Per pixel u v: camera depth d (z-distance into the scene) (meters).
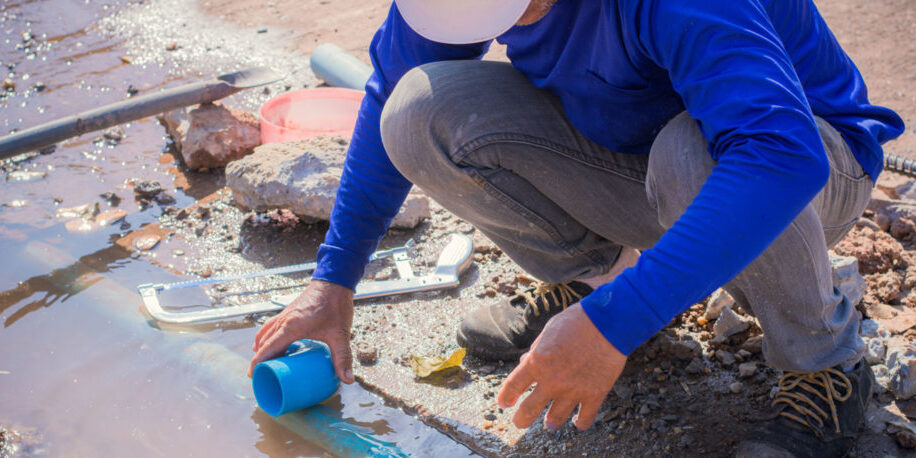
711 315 2.33
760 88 1.39
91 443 2.07
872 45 3.96
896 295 2.40
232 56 4.38
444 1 1.61
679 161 1.66
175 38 4.63
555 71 1.82
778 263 1.63
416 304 2.55
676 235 1.41
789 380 1.87
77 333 2.48
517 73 1.99
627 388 2.13
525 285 2.61
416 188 2.98
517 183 1.97
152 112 3.26
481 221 2.10
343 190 2.10
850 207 1.83
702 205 1.40
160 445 2.06
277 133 3.22
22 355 2.39
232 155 3.35
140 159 3.46
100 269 2.77
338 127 3.53
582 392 1.51
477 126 1.88
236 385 2.27
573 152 1.93
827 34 1.83
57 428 2.12
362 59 4.16
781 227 1.39
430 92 1.91
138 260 2.82
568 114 1.92
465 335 2.30
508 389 1.54
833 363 1.79
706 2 1.43
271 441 2.07
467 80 1.92
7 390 2.25
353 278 2.12
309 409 2.16
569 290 2.22
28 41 4.59
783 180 1.36
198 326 2.50
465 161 1.92
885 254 2.54
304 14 4.87
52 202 3.13
